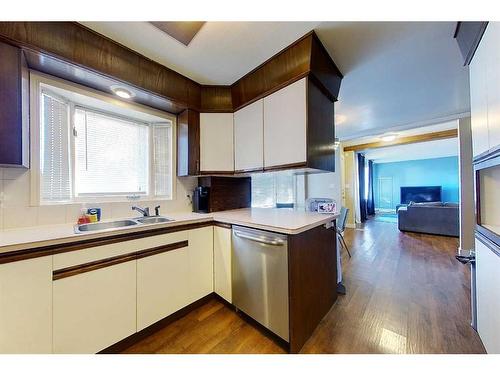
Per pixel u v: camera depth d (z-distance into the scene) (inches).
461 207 128.0
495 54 41.9
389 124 144.6
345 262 119.3
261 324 60.2
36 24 50.1
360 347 55.5
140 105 81.2
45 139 63.3
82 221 65.7
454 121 141.6
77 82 65.1
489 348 48.8
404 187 357.7
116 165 83.6
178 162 92.1
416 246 150.7
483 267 52.6
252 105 80.4
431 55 70.3
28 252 42.0
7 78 47.2
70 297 46.8
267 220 66.0
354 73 81.2
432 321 66.0
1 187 54.3
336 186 196.5
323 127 73.0
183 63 73.2
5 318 39.6
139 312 57.9
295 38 61.4
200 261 73.7
